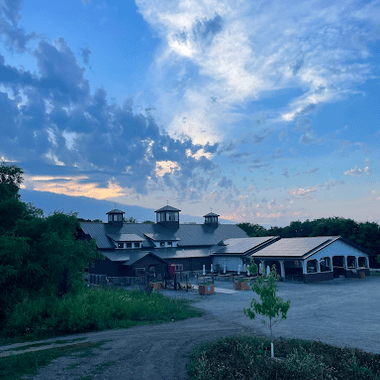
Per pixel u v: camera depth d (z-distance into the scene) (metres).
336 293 31.61
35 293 23.39
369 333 17.34
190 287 38.31
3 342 16.67
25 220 25.92
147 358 13.24
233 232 64.81
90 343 15.61
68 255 25.23
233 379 10.68
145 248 51.81
